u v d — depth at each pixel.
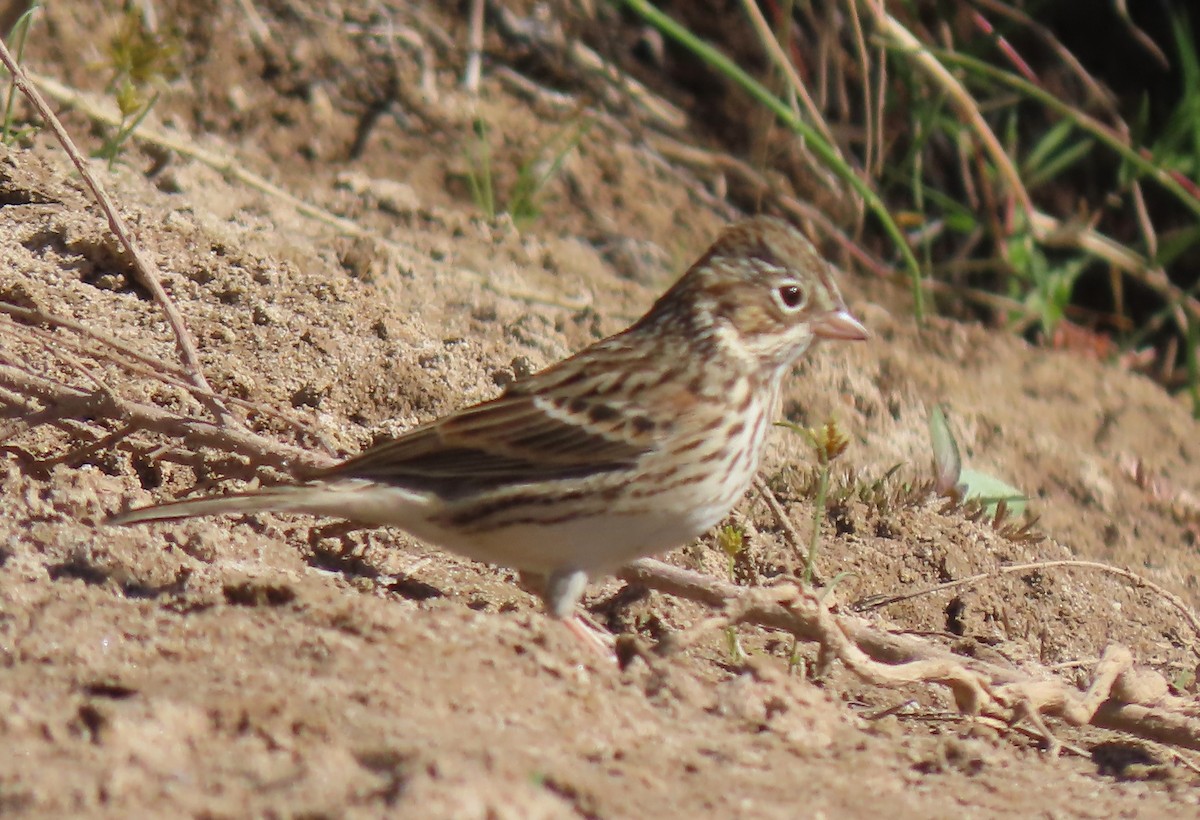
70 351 9.93
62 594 7.53
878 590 10.76
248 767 5.74
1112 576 11.59
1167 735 8.49
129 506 8.87
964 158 17.97
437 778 5.53
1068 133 18.95
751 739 7.25
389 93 16.00
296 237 12.80
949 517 11.49
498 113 16.44
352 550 9.41
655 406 8.68
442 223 14.30
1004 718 8.41
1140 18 19.64
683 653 8.85
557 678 7.23
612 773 6.27
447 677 6.89
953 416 13.40
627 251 15.37
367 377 11.14
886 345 14.48
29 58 14.38
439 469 8.55
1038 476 13.13
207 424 9.37
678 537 8.84
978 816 6.70
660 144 17.20
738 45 18.38
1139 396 14.80
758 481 10.05
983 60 18.64
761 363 9.04
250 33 15.63
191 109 14.99
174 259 11.52
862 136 17.84
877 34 16.98
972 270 17.88
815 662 9.35
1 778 5.48
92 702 6.05
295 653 6.93
